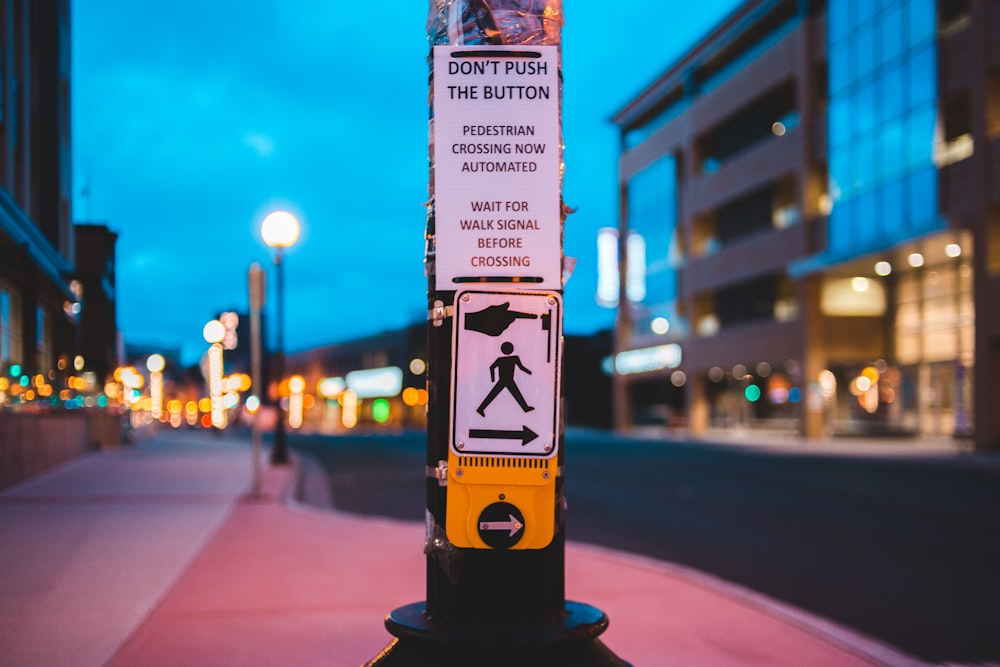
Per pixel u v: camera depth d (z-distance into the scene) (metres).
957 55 26.86
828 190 33.75
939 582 8.30
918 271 33.16
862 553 9.95
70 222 24.20
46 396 19.38
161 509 11.69
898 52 29.41
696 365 45.16
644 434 49.28
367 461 27.88
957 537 11.10
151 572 7.36
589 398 61.25
